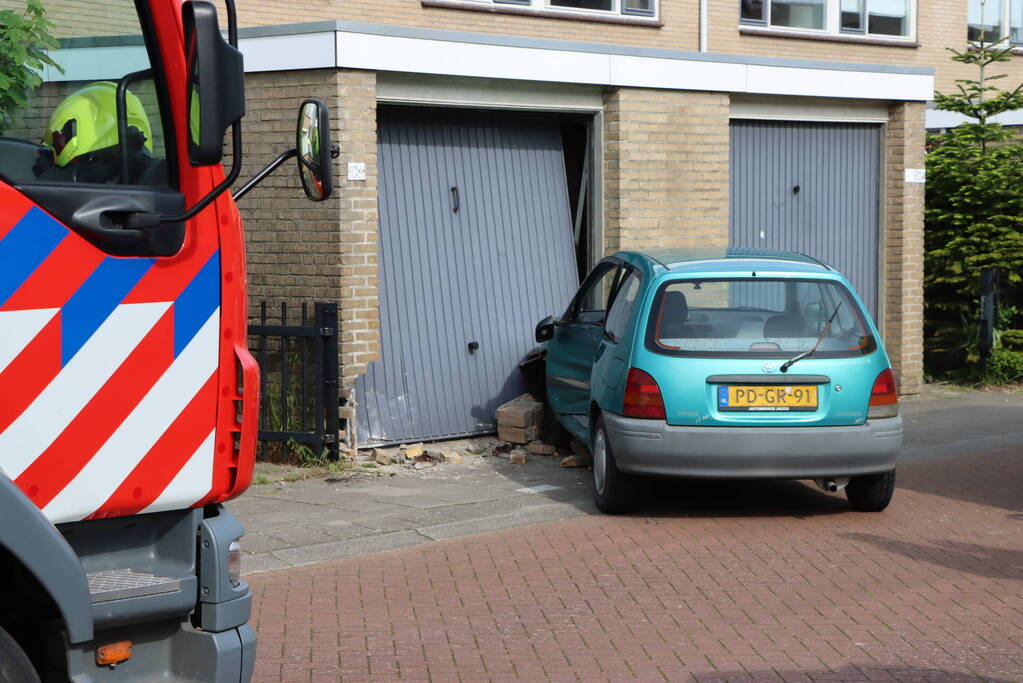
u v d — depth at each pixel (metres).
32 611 3.56
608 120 11.90
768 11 17.48
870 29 18.81
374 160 10.17
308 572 7.06
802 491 9.16
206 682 3.66
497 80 11.06
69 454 3.42
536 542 7.67
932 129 17.42
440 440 11.05
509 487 9.32
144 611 3.54
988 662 5.49
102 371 3.46
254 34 10.16
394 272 10.78
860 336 7.98
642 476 8.09
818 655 5.58
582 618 6.15
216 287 3.69
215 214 3.68
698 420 7.74
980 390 14.74
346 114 9.95
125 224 3.46
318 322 9.86
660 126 12.12
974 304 15.33
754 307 8.04
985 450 11.02
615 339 8.48
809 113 13.48
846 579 6.82
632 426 7.80
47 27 3.53
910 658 5.54
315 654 5.64
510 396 11.56
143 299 3.54
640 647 5.71
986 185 14.70
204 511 3.79
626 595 6.53
